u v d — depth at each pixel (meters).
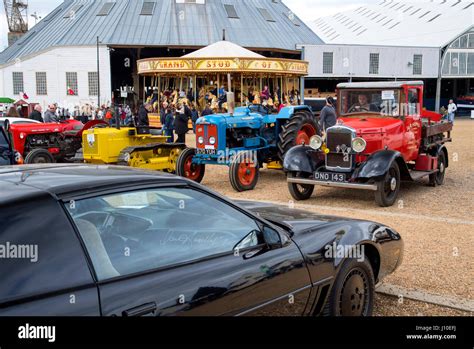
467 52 47.03
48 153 13.41
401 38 52.31
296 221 3.71
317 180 9.02
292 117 11.37
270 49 40.34
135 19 40.12
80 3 44.56
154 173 2.98
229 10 42.94
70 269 2.29
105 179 2.68
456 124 34.94
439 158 10.70
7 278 2.13
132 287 2.45
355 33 60.47
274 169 12.85
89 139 11.35
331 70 42.16
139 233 2.77
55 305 2.18
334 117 12.93
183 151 11.29
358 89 9.70
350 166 8.82
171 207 2.93
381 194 8.52
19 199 2.32
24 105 26.09
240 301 2.83
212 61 28.31
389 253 4.08
